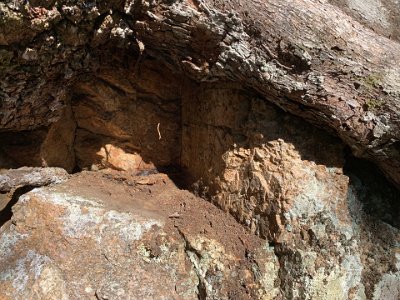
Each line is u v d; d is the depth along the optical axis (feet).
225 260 2.98
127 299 2.76
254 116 3.11
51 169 3.45
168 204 3.43
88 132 3.82
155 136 3.78
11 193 3.38
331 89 2.82
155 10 2.86
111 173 3.69
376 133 2.87
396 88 2.80
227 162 3.21
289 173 2.97
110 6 2.76
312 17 2.83
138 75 3.58
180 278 2.95
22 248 2.86
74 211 2.99
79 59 3.04
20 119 3.19
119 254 2.90
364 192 3.32
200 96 3.43
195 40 2.95
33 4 2.45
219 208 3.30
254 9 2.81
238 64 2.90
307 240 2.91
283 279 2.91
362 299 3.06
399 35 3.59
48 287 2.71
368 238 3.21
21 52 2.63
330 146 3.08
